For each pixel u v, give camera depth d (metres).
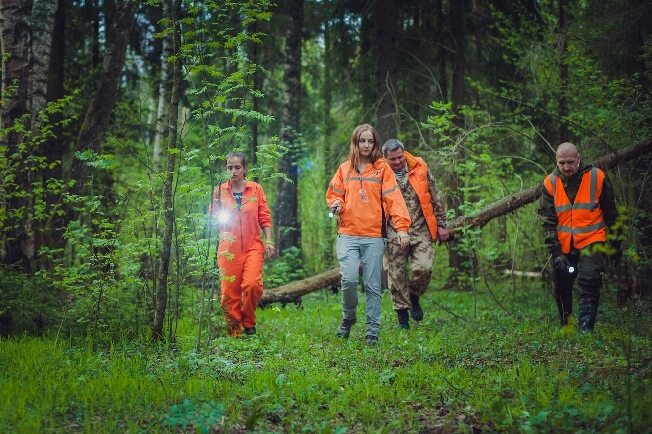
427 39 13.56
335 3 13.49
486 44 13.19
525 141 11.42
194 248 5.93
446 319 7.84
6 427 3.38
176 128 5.83
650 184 8.02
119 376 4.40
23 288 6.71
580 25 8.79
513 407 3.65
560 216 6.42
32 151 7.67
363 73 13.63
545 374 4.35
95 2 12.92
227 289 6.73
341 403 3.91
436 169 9.64
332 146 14.36
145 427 3.48
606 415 3.27
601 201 6.30
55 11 7.93
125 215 6.62
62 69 10.27
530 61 9.70
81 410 3.73
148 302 6.89
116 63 8.63
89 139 8.45
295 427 3.54
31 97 7.70
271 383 4.33
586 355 5.04
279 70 15.38
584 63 9.05
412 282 7.49
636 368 4.24
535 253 9.97
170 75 12.96
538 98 9.99
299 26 13.10
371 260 6.25
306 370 4.80
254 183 6.97
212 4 5.44
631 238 7.30
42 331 6.68
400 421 3.53
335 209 6.30
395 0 12.98
